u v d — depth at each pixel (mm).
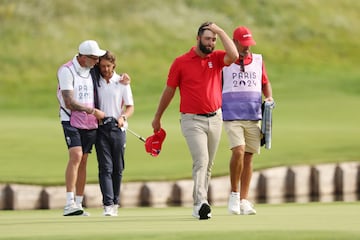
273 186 54469
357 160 58719
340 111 95188
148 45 134375
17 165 55750
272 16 146125
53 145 66625
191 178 51000
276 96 108188
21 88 121375
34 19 136000
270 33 142125
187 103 28344
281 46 139125
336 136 72062
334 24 147375
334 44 141875
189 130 28375
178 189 49938
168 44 135375
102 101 31906
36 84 123062
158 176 51312
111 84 31984
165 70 128125
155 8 142750
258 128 30922
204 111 28297
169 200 49938
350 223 25672
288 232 22141
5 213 34781
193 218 29250
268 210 33062
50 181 47500
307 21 146625
